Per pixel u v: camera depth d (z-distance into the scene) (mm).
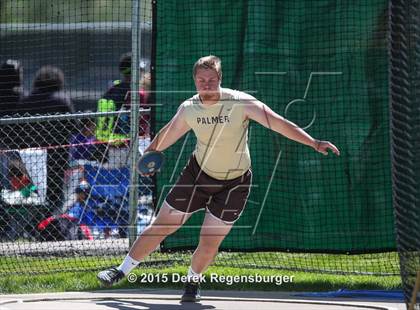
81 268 22641
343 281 21234
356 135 21484
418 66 14680
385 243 21578
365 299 19594
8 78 26703
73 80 26516
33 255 24141
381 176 21531
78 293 20281
